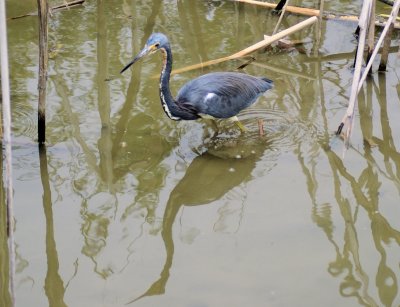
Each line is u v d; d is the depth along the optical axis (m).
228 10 12.09
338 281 5.66
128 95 9.20
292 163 7.54
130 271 5.89
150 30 11.26
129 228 6.55
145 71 9.91
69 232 6.47
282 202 6.86
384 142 7.92
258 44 10.12
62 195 7.05
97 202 6.96
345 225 6.44
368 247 6.11
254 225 6.51
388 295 5.46
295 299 5.45
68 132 8.20
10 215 4.58
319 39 10.16
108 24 11.48
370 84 9.38
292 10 11.58
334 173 7.33
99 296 5.57
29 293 5.61
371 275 5.73
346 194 6.93
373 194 6.93
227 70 9.90
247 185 7.20
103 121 8.49
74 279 5.79
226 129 8.36
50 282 5.74
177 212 6.82
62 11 11.95
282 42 10.50
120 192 7.14
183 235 6.42
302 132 8.16
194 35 11.10
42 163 7.57
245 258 6.02
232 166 7.55
